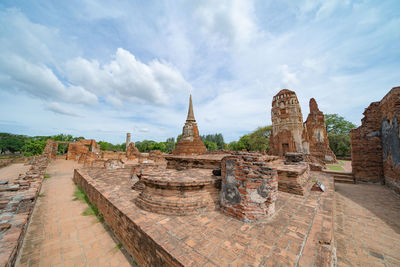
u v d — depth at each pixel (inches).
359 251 181.3
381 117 480.4
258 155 216.4
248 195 192.5
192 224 179.2
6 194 275.9
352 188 437.7
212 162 376.5
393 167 403.5
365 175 499.8
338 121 1654.8
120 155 1473.9
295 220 189.6
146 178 222.1
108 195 277.0
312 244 144.5
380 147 485.1
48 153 1178.0
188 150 831.1
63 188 461.1
